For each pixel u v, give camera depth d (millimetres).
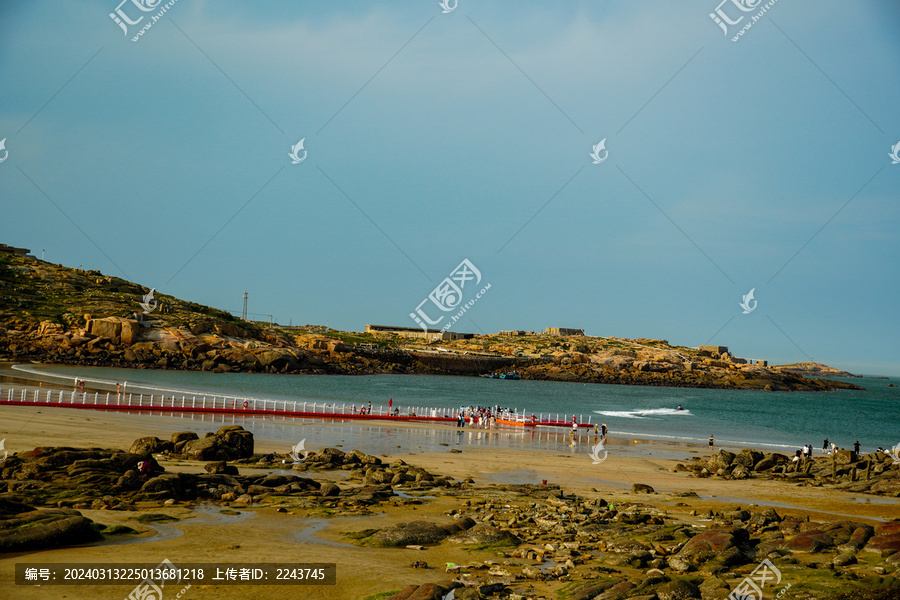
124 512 20422
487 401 131125
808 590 14875
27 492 21656
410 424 65312
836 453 49375
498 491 29859
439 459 41281
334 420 63000
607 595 14359
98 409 55219
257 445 41062
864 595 14602
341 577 15125
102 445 34188
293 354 185750
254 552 16844
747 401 187625
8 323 153375
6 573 13859
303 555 16812
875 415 148625
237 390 107500
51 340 149000
